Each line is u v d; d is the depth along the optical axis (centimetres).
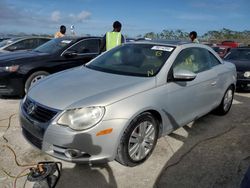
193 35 891
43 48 727
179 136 457
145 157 370
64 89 352
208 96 482
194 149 414
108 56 470
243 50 980
